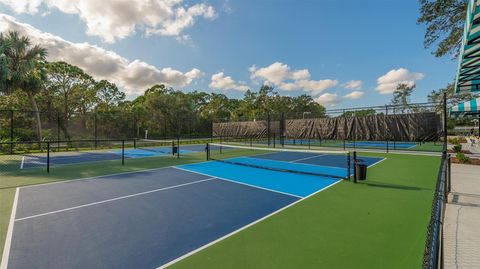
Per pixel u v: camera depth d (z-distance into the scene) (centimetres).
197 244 343
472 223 420
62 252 323
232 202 539
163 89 4438
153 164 1123
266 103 5022
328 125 1897
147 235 373
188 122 3609
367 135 1669
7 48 1736
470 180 742
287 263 291
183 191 636
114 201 550
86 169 986
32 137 2030
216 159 1280
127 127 2661
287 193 611
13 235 375
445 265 296
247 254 313
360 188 652
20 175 862
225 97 6044
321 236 364
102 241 354
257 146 1980
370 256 304
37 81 1897
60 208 502
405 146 1945
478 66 518
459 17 1386
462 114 1052
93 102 3566
